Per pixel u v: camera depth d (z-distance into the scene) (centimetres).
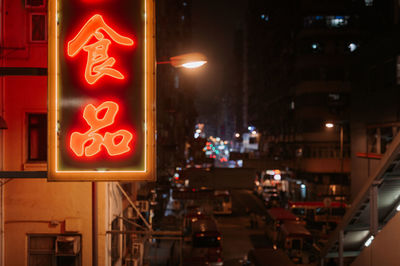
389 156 1456
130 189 1655
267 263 1862
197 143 4803
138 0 771
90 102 756
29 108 1049
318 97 4953
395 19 2800
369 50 3092
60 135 750
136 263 1209
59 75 755
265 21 7519
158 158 3534
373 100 3022
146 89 762
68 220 1036
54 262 1053
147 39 767
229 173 2659
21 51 1047
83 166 750
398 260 1367
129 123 758
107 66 761
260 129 8025
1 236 1040
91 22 763
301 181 5119
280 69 6150
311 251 2562
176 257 2578
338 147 4881
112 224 1159
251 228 3778
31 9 1048
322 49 5019
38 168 1040
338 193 4797
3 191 1048
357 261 1662
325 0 5041
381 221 1852
